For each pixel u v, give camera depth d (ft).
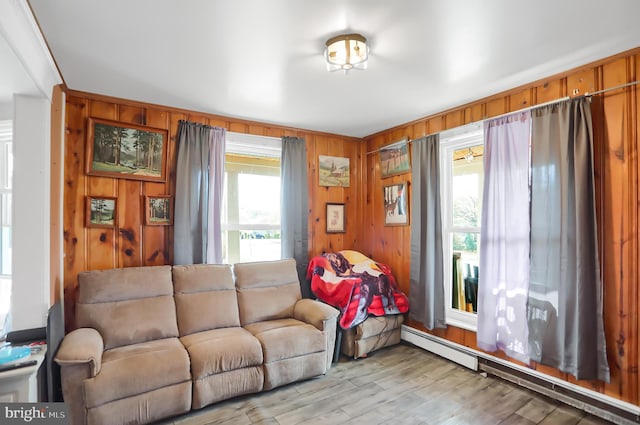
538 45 6.49
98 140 9.16
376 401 7.91
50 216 7.30
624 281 6.75
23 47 5.41
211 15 5.47
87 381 6.33
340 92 8.91
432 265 10.57
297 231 12.13
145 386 6.75
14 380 5.57
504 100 8.98
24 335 6.70
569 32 6.01
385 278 11.19
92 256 9.12
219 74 7.79
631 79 6.75
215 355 7.53
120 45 6.47
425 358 10.46
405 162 11.94
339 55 6.46
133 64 7.29
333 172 13.48
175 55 6.89
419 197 11.14
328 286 10.78
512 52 6.77
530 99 8.39
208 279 9.58
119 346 7.88
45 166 7.02
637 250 6.61
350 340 10.32
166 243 10.10
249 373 7.93
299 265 12.09
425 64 7.28
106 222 9.28
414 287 11.21
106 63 7.24
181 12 5.38
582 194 7.04
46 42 6.31
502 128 8.77
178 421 7.09
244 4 5.16
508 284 8.55
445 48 6.58
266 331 8.77
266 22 5.68
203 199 10.28
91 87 8.59
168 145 10.15
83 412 6.34
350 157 13.96
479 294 9.14
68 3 5.12
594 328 6.93
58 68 7.45
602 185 7.09
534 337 7.84
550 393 7.86
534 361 7.93
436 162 10.68
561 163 7.48
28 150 6.88
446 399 7.97
